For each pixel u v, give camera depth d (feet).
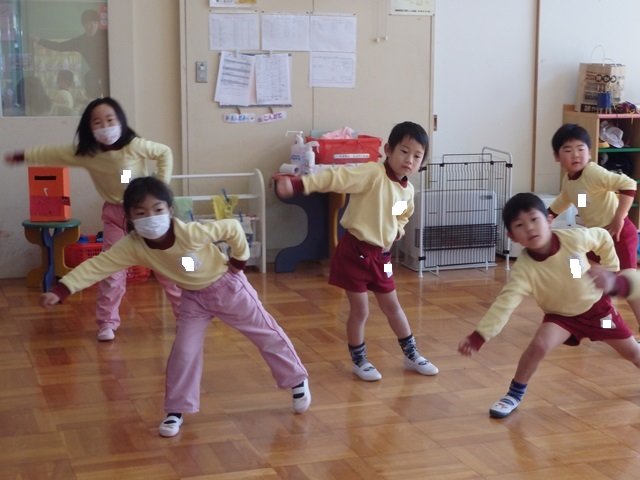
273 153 19.77
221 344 14.23
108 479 9.50
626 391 12.12
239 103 19.36
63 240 17.49
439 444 10.39
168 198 10.19
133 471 9.69
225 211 18.86
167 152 14.43
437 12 20.62
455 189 20.58
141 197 10.05
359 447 10.30
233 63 19.19
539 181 21.89
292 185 11.69
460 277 19.12
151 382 12.53
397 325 12.84
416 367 12.91
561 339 11.23
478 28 20.99
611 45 21.94
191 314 10.90
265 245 19.52
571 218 20.49
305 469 9.73
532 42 21.42
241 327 11.09
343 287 12.41
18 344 14.29
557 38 21.52
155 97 18.97
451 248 19.67
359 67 20.01
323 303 16.89
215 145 19.40
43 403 11.72
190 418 11.19
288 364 11.22
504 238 20.70
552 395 11.96
